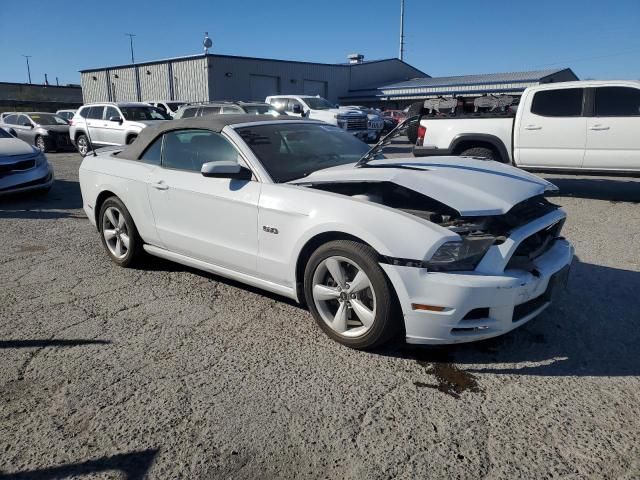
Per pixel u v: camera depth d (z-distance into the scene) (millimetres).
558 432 2555
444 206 3539
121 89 38875
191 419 2697
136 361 3299
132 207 4801
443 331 3025
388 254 3051
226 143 4105
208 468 2348
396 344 3484
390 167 3857
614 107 7996
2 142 9070
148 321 3893
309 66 37438
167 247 4637
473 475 2275
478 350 3379
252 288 4555
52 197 9430
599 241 5934
